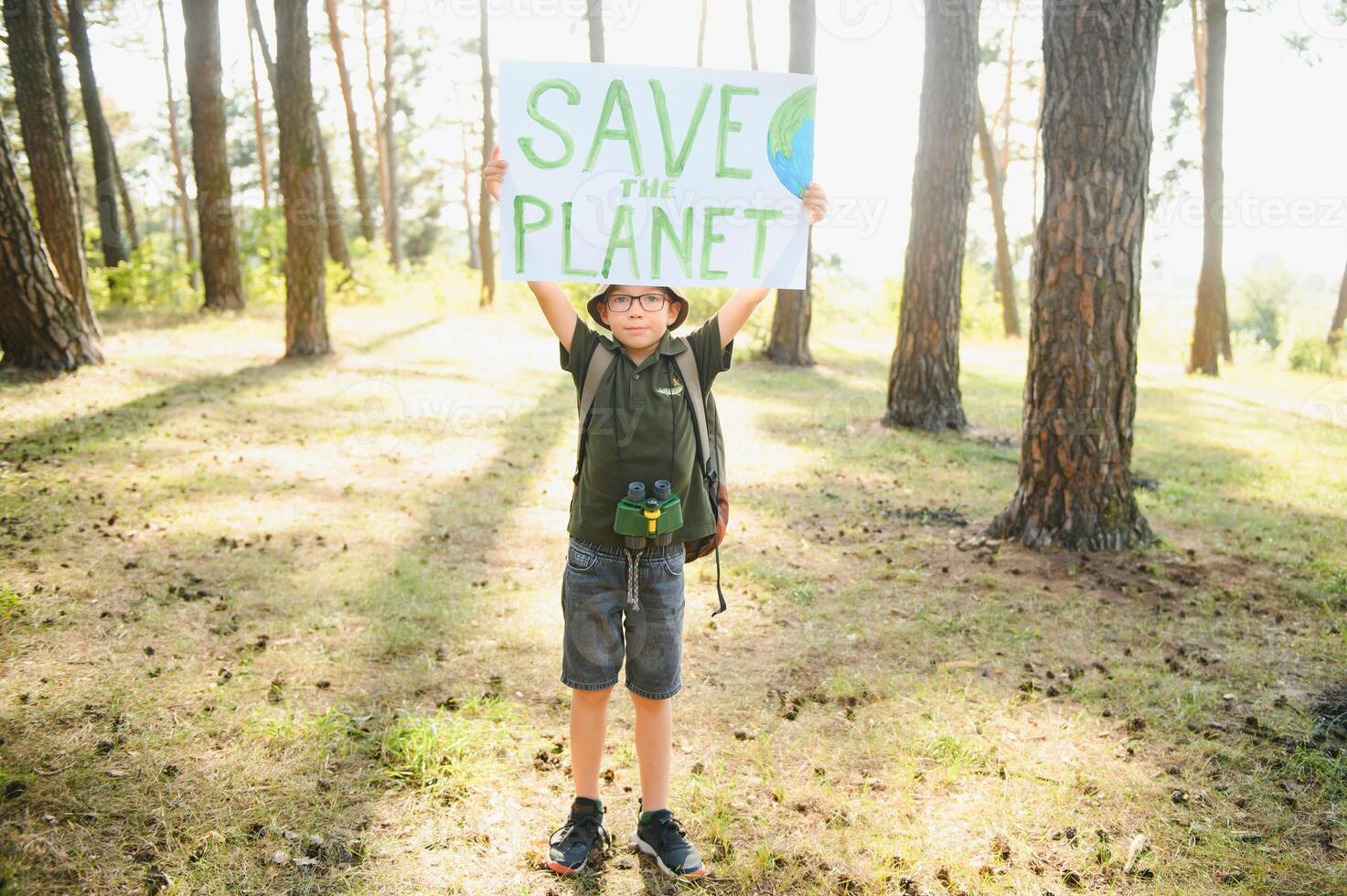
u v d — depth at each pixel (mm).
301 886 2553
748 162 2703
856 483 7703
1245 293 32906
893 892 2641
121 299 17516
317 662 3912
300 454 7660
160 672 3697
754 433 9594
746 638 4398
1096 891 2652
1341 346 20969
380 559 5258
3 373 9344
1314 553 5910
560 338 2619
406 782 3068
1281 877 2699
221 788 2953
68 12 18547
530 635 4309
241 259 20828
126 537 5270
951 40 9594
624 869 2721
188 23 16625
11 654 3752
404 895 2545
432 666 3926
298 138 12070
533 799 3021
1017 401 12922
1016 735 3502
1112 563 5496
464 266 26469
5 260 9422
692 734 3484
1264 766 3297
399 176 44156
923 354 10156
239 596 4562
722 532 2764
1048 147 5559
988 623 4617
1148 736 3508
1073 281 5547
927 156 9898
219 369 11180
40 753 3053
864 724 3570
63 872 2537
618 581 2586
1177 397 14664
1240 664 4156
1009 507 6070
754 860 2760
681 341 2639
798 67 13539
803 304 15531
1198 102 20375
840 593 5008
